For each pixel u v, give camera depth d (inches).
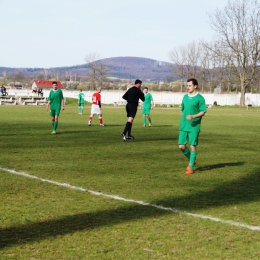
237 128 925.2
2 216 240.2
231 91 3750.0
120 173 377.1
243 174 385.1
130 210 256.4
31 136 681.6
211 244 200.4
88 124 927.7
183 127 387.9
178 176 370.0
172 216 244.7
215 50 2684.5
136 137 697.6
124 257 183.3
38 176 356.5
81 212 250.4
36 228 220.4
